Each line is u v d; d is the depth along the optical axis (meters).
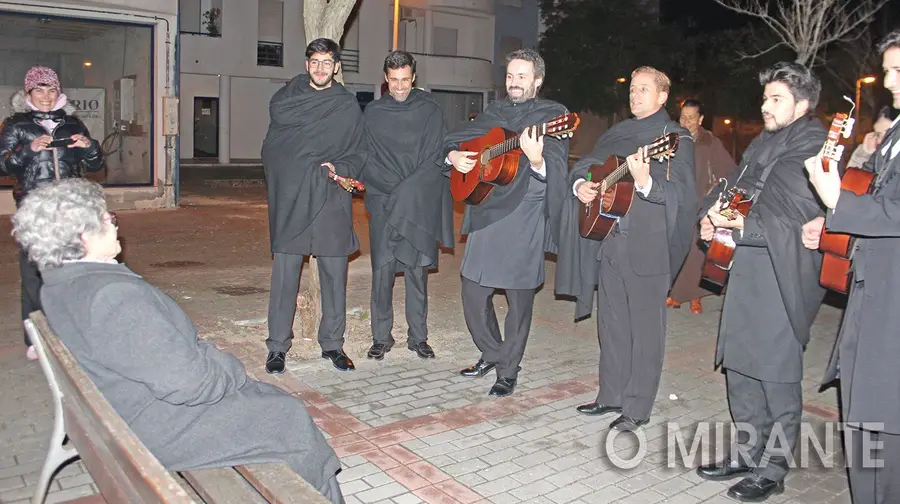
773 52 25.11
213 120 32.16
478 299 5.26
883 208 2.91
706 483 4.00
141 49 13.55
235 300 7.50
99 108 13.55
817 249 3.51
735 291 3.81
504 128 4.70
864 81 22.11
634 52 30.72
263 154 5.34
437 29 34.25
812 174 2.99
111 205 13.58
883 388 3.05
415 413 4.80
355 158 5.29
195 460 2.71
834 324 7.12
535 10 36.75
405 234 5.34
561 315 7.31
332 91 5.25
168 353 2.47
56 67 13.48
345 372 5.48
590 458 4.25
